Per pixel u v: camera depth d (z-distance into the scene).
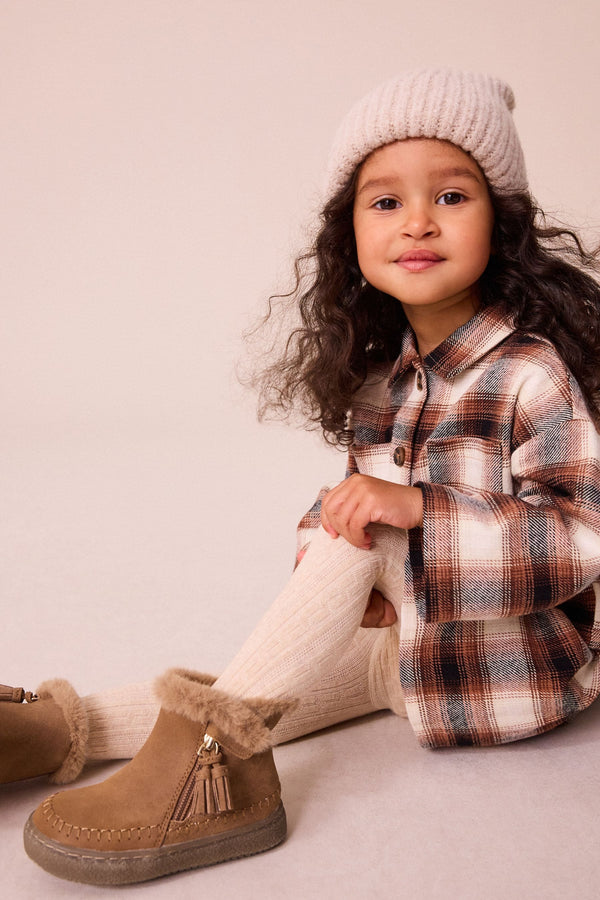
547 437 1.12
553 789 1.08
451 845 0.97
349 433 1.44
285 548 2.25
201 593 1.89
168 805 0.95
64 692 1.13
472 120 1.17
